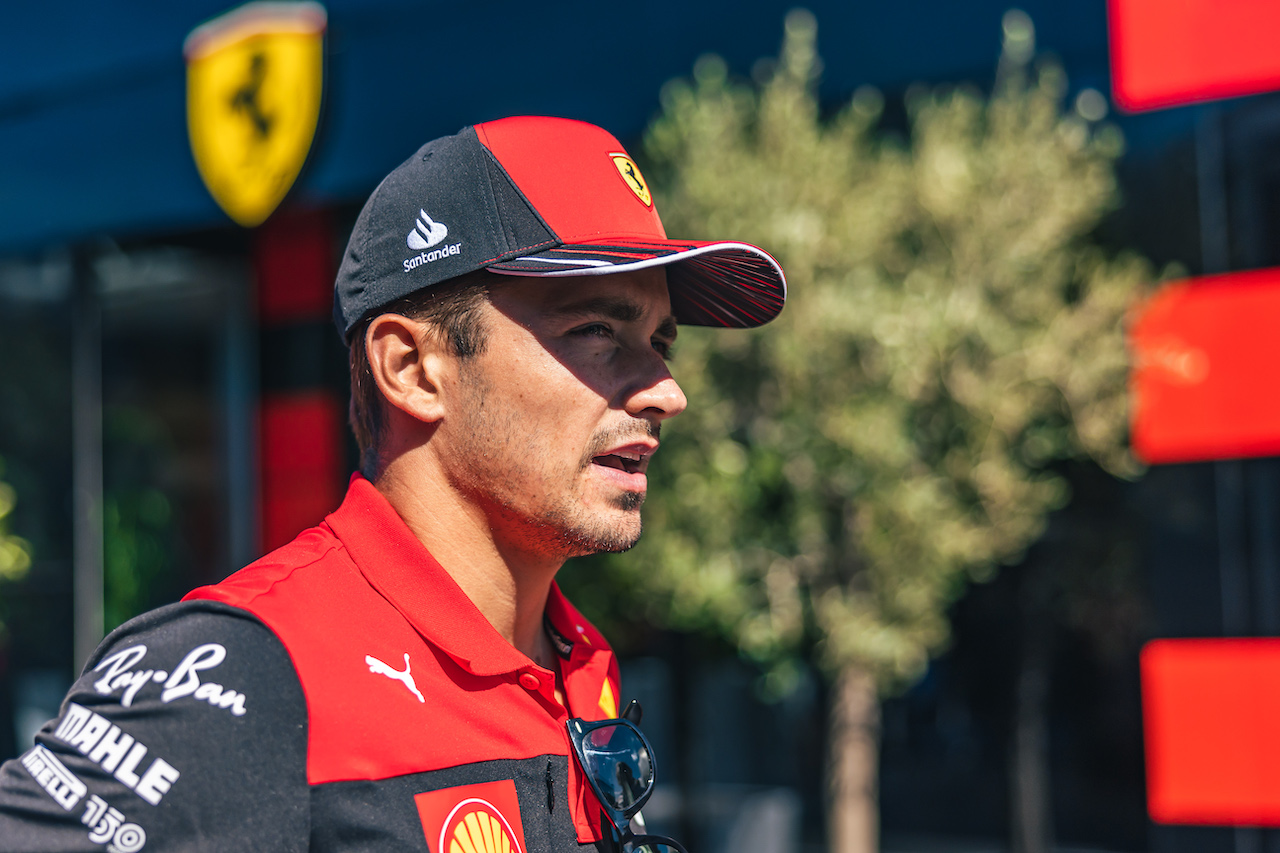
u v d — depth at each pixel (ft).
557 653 3.83
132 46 15.51
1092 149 12.94
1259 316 12.16
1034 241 12.55
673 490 12.50
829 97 13.53
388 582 2.97
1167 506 13.06
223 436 17.38
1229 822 12.46
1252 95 12.07
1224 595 12.65
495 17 14.08
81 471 18.13
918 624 12.90
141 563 17.85
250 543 17.22
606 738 3.27
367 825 2.55
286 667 2.59
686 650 15.28
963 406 12.34
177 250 17.20
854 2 13.19
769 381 12.59
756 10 13.34
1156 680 12.85
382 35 14.47
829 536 12.98
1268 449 12.17
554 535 3.19
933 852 15.17
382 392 3.19
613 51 13.79
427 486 3.23
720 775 16.31
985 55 12.89
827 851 16.11
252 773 2.44
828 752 14.08
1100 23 12.48
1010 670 14.61
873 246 12.55
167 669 2.48
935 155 12.59
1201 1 12.12
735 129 12.84
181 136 15.39
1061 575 14.21
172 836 2.35
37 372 18.33
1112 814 13.93
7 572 16.83
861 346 12.17
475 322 3.10
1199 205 12.58
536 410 3.11
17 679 17.75
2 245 17.49
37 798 2.38
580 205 3.14
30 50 16.08
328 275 16.20
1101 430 12.53
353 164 14.65
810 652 13.75
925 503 12.17
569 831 3.08
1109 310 12.57
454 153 3.15
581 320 3.16
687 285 3.85
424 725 2.77
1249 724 12.39
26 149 16.43
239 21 14.83
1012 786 14.55
